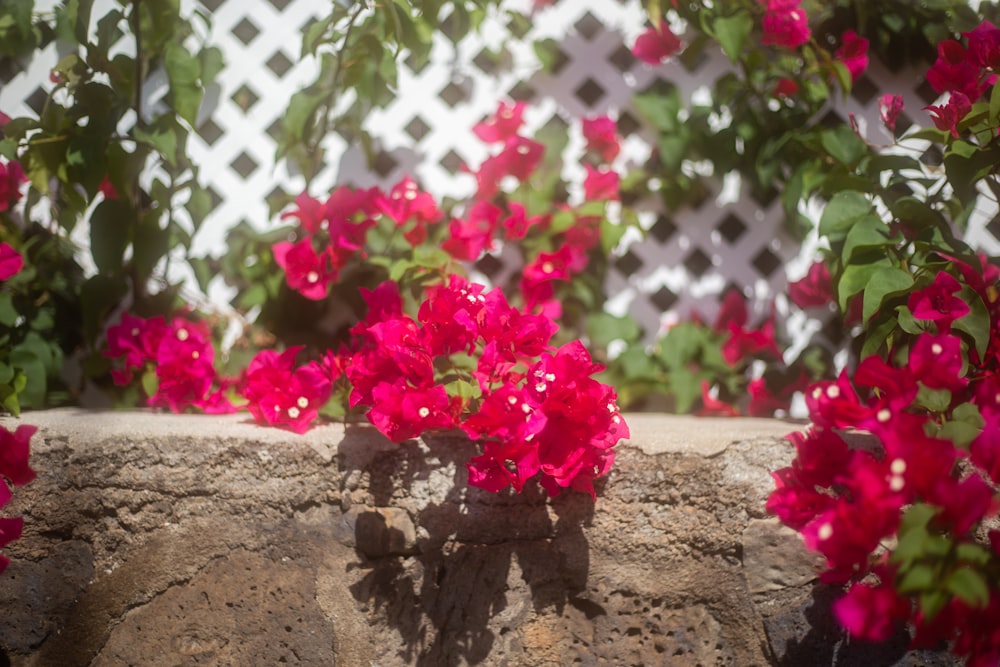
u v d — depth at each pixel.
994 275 2.02
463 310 1.86
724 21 2.13
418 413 1.84
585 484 1.86
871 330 1.95
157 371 2.04
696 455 1.94
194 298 2.17
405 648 1.92
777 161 2.17
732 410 2.20
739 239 2.23
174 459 1.92
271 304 2.16
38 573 1.92
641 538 1.94
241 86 2.18
